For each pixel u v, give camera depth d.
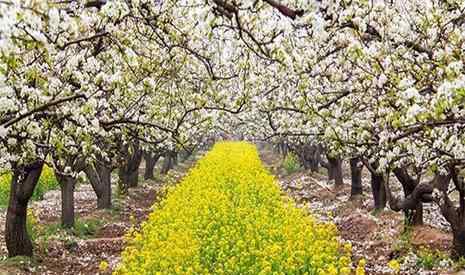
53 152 9.42
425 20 7.55
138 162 26.48
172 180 35.66
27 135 8.60
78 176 10.04
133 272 9.95
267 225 13.11
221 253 10.94
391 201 12.57
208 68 9.34
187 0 6.86
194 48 9.45
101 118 9.77
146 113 10.81
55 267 13.69
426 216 17.86
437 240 14.36
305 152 34.84
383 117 8.94
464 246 12.49
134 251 10.91
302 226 12.87
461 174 12.99
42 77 7.75
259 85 11.37
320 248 10.74
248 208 15.58
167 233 12.60
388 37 7.64
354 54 7.03
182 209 14.72
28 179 13.39
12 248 13.57
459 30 7.22
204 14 6.39
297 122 14.80
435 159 9.06
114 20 6.94
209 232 12.91
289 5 6.49
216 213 14.33
